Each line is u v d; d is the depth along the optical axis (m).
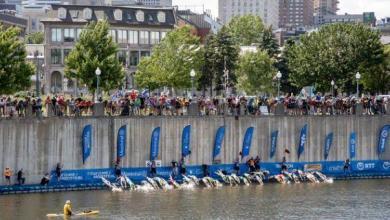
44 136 98.88
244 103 110.12
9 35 109.56
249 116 109.50
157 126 104.69
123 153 103.06
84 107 102.38
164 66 162.25
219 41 174.38
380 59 162.88
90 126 101.06
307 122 112.62
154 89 167.25
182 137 106.06
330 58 161.62
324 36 165.12
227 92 170.88
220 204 90.50
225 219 82.25
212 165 107.75
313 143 113.12
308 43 168.38
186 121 106.19
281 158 111.44
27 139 98.12
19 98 120.56
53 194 96.81
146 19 197.12
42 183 98.31
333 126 114.19
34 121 98.31
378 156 116.81
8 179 97.06
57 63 186.38
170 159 105.69
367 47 161.50
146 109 105.44
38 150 98.62
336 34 163.62
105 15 191.12
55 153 99.56
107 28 127.38
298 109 112.44
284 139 111.56
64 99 105.38
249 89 176.12
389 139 117.25
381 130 116.62
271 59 179.50
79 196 95.25
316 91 166.00
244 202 92.19
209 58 173.50
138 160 103.88
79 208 87.00
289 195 97.62
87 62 123.19
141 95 112.50
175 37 164.38
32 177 98.50
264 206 89.81
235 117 108.69
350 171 115.19
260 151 110.38
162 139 105.06
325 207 90.00
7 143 97.19
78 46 125.94
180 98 113.56
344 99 119.06
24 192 97.25
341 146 114.88
